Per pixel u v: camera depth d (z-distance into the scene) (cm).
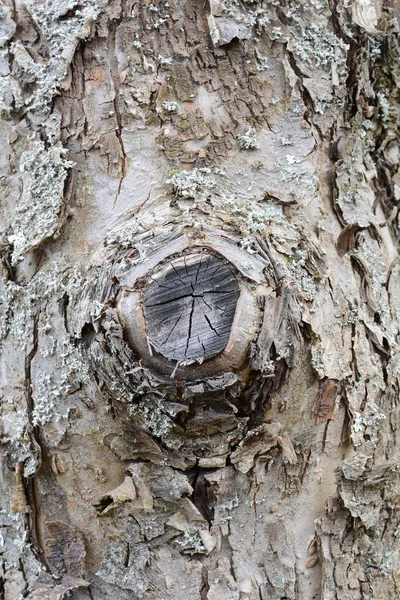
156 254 123
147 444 124
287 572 125
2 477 127
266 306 123
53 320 126
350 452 126
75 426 125
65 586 125
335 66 130
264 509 125
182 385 122
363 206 130
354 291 128
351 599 125
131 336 123
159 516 124
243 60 129
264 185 127
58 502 126
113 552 125
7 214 129
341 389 126
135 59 128
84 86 128
